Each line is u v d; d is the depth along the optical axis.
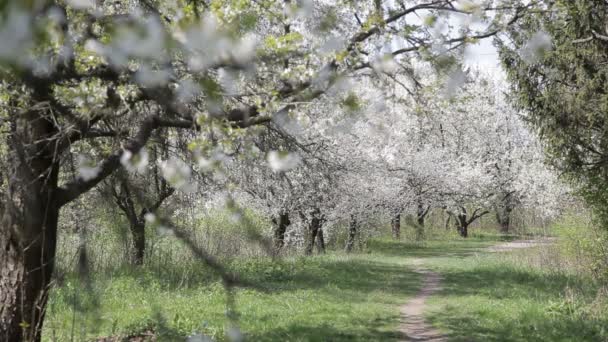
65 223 13.39
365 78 7.46
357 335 10.09
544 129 14.66
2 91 5.44
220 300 12.45
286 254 22.12
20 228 6.74
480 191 40.78
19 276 6.76
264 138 8.45
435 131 39.59
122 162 6.07
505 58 14.05
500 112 44.53
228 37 2.71
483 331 10.72
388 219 31.48
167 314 10.89
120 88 5.23
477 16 7.30
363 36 7.30
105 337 9.01
